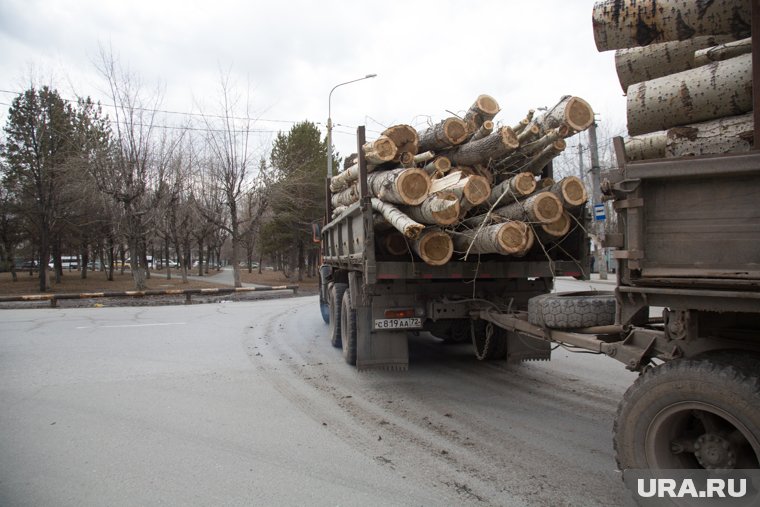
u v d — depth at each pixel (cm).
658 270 253
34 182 2438
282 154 2798
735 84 269
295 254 3656
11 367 651
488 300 573
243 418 454
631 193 258
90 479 331
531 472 341
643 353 293
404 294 567
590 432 417
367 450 381
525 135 529
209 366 661
